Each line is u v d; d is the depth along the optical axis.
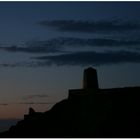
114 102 51.16
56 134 49.75
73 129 49.22
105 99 51.19
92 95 51.50
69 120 51.44
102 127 48.12
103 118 49.41
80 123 49.72
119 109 50.31
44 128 51.53
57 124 51.56
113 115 49.84
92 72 51.53
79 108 51.56
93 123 48.97
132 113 49.44
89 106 51.09
